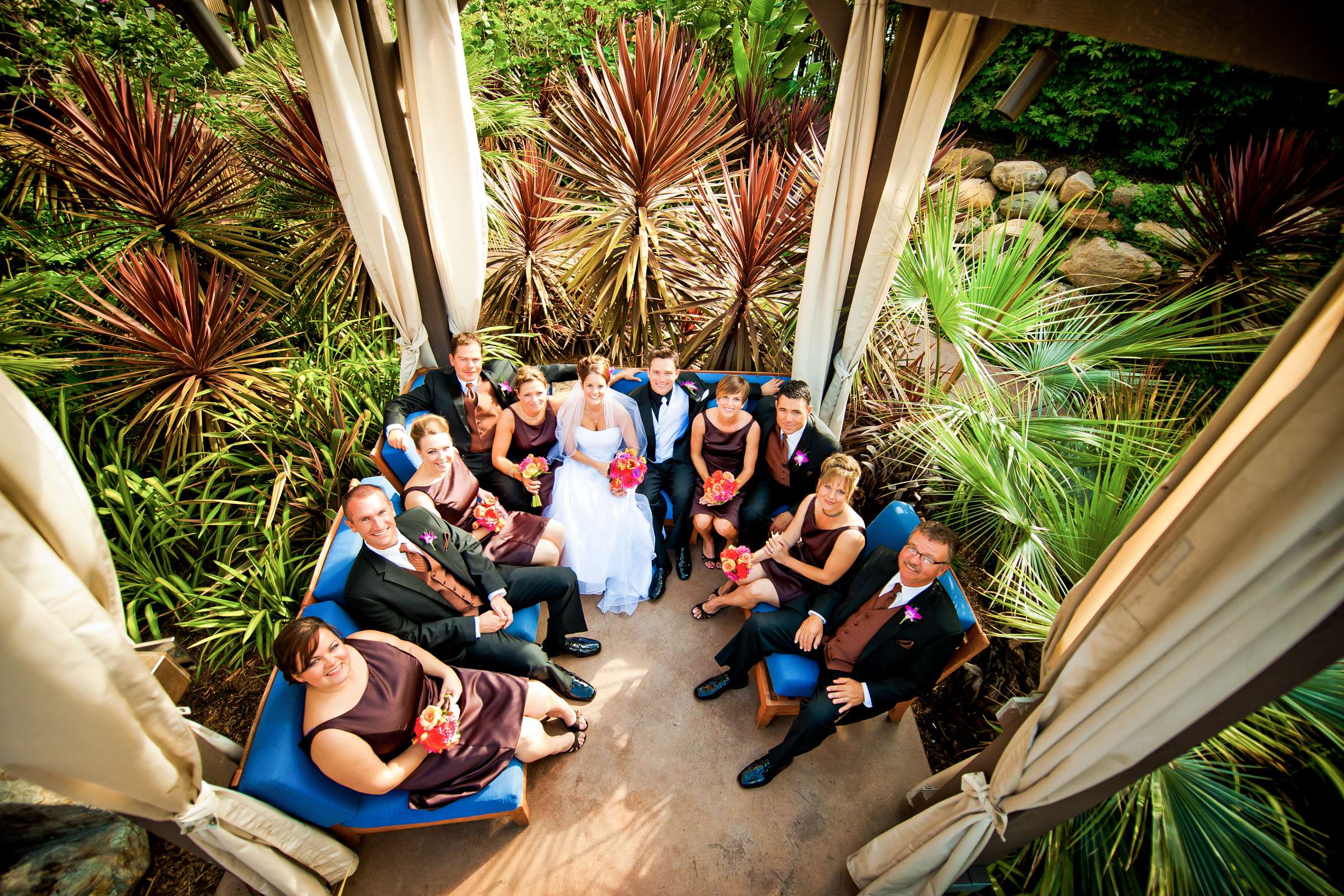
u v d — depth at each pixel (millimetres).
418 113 3230
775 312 4609
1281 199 4375
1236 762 2381
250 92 5512
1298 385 1212
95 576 1578
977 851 2180
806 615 3057
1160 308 4195
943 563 2523
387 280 3605
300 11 2725
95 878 2377
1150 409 3186
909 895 2416
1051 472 3273
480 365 3639
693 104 4141
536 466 3547
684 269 4684
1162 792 2160
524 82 7992
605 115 4164
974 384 3818
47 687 1387
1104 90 7004
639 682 3344
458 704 2537
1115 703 1572
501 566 3184
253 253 4648
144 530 3402
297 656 2057
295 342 4891
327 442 4008
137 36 5535
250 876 2139
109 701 1514
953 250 3822
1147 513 1673
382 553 2684
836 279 3684
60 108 4418
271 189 4812
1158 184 6895
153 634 3047
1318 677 2227
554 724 3152
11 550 1302
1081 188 6898
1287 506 1165
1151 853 2168
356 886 2564
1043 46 2600
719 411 3570
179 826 1866
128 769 1613
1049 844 2355
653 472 3887
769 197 4008
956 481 3627
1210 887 2031
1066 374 3674
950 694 3340
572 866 2650
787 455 3559
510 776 2521
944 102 3006
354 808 2369
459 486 3264
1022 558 2984
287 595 3367
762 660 3080
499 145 6250
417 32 3000
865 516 4238
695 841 2750
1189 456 1562
